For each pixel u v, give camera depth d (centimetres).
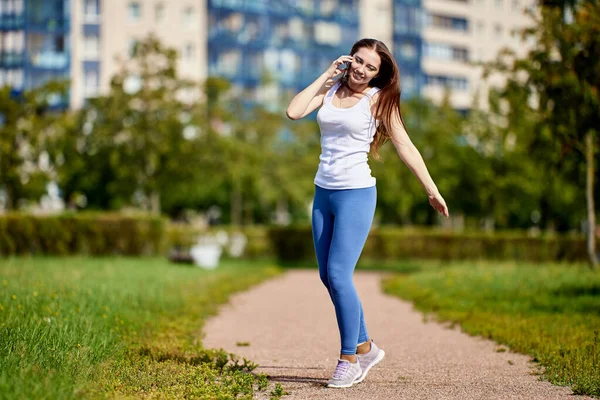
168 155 3381
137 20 5978
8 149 3014
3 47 5800
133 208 3878
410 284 1652
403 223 4656
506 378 612
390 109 580
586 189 2100
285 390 562
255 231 3259
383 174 3966
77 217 2544
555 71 1756
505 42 7725
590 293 1273
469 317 1023
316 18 6638
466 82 7519
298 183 4306
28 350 564
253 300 1407
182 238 3231
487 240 3222
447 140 4059
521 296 1251
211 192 4909
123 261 2231
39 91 3131
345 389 566
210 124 3531
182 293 1284
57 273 1433
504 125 3862
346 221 577
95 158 3416
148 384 533
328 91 595
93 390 475
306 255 3234
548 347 718
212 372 596
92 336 681
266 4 6381
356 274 2438
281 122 4381
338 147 582
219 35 6175
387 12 7056
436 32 7350
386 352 767
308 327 998
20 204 3152
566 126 1820
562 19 1791
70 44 5834
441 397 534
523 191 4000
